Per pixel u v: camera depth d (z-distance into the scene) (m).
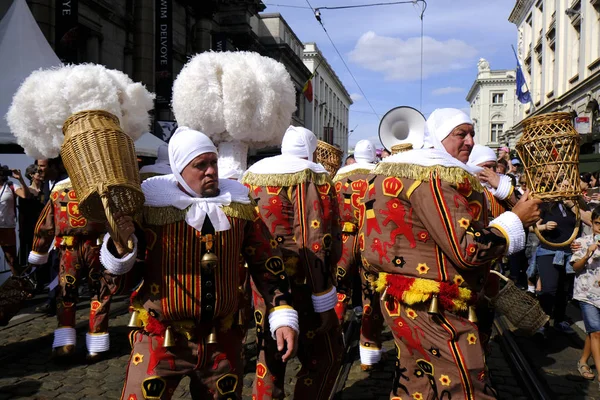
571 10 25.70
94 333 4.80
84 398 3.99
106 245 2.19
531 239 7.71
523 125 2.47
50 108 3.70
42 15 12.36
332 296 3.08
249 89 3.49
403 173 2.53
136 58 17.08
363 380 4.51
